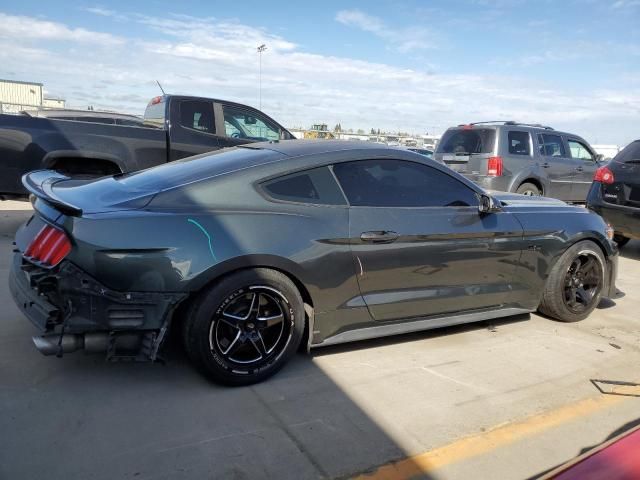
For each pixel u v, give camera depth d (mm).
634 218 7086
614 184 7359
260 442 2650
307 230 3270
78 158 6484
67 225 2854
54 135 6258
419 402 3137
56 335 2869
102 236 2809
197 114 7246
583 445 2783
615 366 3797
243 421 2830
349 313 3504
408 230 3613
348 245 3396
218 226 3035
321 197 3422
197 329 3008
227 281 3029
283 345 3291
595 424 2990
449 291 3883
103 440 2584
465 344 4082
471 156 9938
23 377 3137
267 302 3230
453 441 2756
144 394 3039
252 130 7809
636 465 1613
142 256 2846
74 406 2867
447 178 3945
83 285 2781
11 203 9305
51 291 2805
